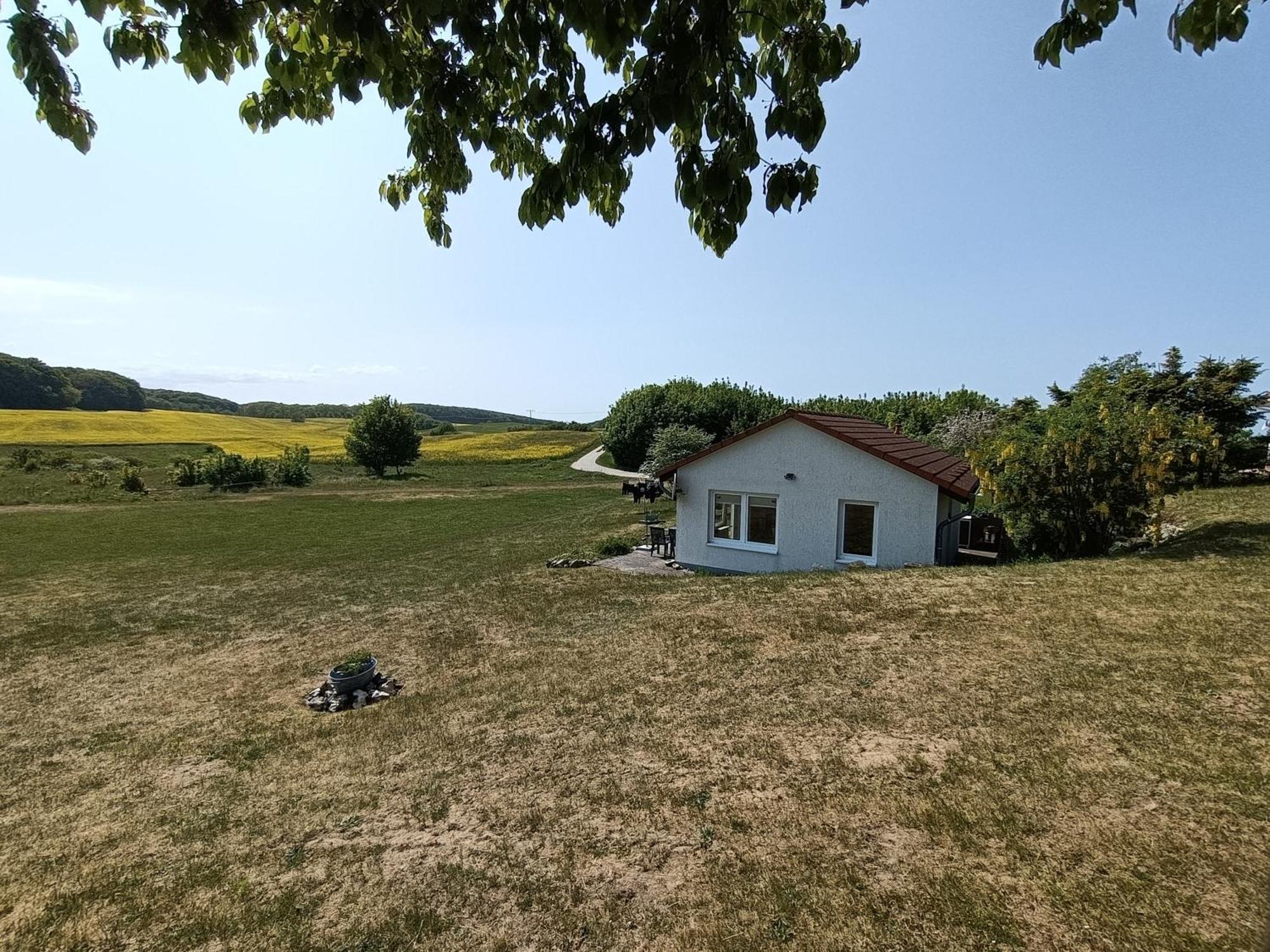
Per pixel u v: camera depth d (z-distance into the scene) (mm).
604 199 2980
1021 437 10750
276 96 2916
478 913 3381
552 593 11805
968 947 2730
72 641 10914
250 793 5152
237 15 2129
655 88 1868
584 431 76875
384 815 4500
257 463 39844
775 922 3041
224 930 3416
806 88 2152
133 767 5902
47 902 3820
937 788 3951
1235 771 3701
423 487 39062
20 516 27969
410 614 11312
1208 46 1871
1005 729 4566
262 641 10438
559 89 2342
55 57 2178
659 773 4621
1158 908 2777
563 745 5277
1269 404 14586
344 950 3188
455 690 7168
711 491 13914
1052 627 6559
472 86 2498
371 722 6480
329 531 24297
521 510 29547
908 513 11516
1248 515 10664
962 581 8961
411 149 3340
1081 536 10289
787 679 6137
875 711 5180
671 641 7836
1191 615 6398
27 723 7320
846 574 10633
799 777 4328
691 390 49594
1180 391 15086
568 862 3719
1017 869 3145
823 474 12391
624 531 20578
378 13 1956
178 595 14328
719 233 2158
